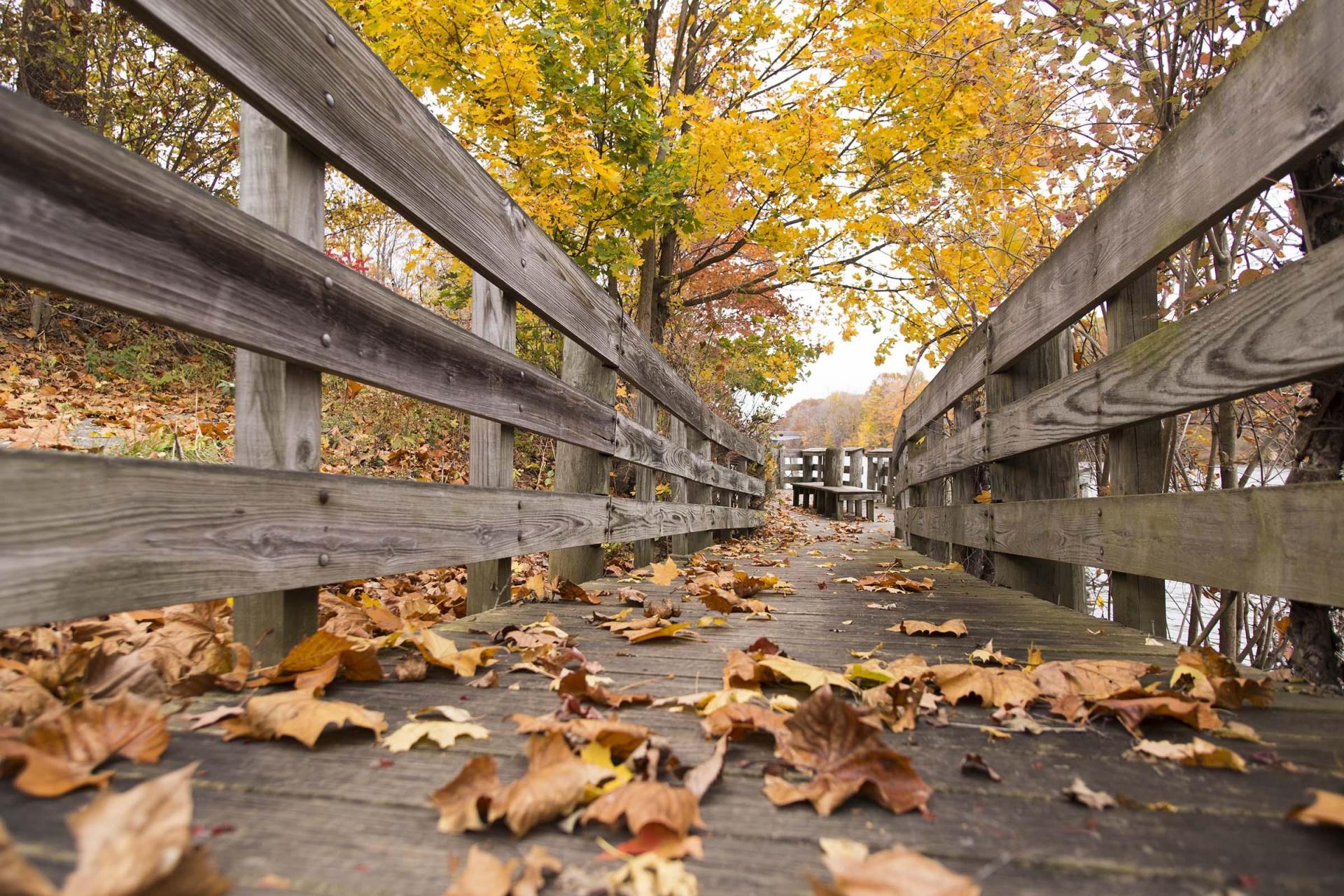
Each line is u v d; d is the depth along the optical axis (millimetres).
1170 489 3422
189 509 1459
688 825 1063
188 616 2023
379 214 8789
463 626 2643
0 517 1105
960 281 5941
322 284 1836
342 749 1360
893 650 2389
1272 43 1690
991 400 4215
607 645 2441
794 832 1087
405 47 5531
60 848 910
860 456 21203
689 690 1846
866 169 8148
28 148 1127
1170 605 3859
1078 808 1175
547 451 7250
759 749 1432
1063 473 3863
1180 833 1085
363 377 2002
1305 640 1921
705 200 7367
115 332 7809
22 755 1071
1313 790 1106
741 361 13039
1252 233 2340
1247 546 1878
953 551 5660
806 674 1854
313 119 1764
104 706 1263
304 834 1031
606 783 1202
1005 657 2236
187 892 837
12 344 6918
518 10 6207
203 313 1456
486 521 2746
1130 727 1515
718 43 9438
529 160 6207
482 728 1451
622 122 6508
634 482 8148
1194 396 2092
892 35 6027
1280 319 1729
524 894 882
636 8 7055
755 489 10992
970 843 1054
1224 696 1696
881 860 932
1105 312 2805
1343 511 1545
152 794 883
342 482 1937
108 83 7316
